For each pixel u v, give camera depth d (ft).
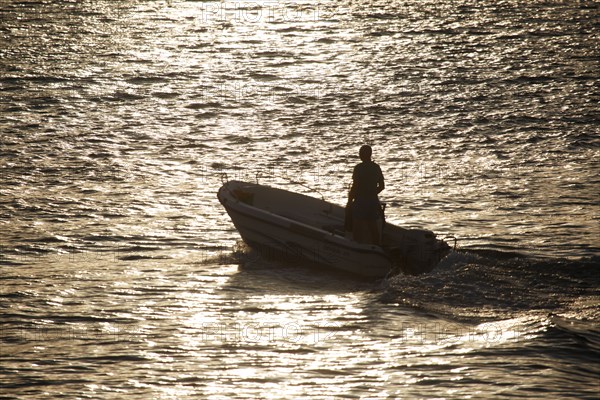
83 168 267.39
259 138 309.42
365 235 185.68
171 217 222.48
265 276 182.29
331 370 132.16
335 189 250.16
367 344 143.02
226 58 451.12
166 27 533.14
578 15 568.00
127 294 169.27
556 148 295.69
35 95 366.84
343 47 478.18
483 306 162.09
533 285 171.94
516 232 211.00
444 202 237.45
